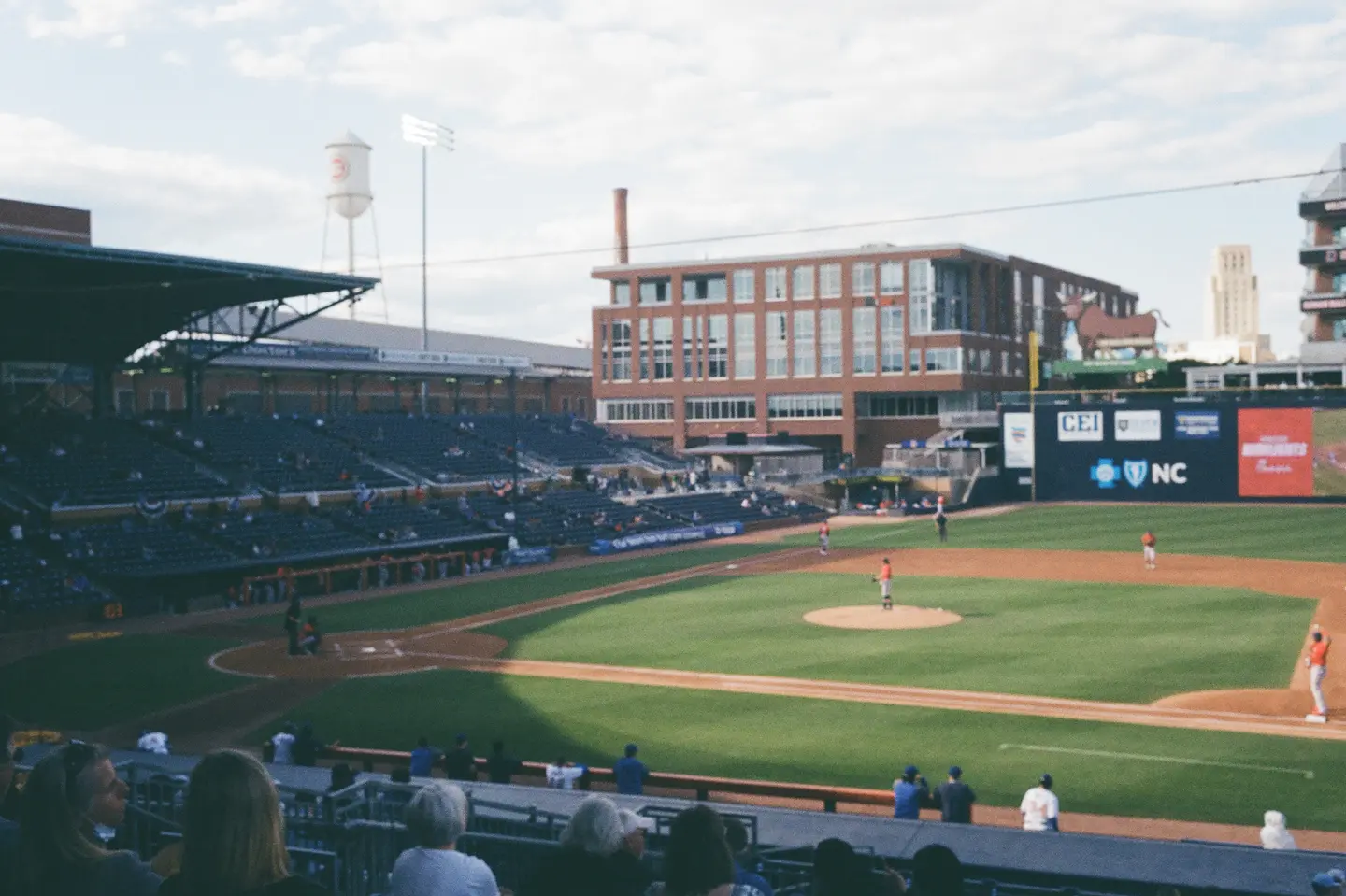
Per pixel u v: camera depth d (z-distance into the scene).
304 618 48.84
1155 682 31.58
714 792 22.16
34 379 64.81
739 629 42.03
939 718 28.27
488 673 35.62
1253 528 75.50
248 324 88.44
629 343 123.56
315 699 32.81
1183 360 135.62
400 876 5.95
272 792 4.28
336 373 87.19
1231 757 24.48
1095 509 93.81
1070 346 124.25
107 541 55.09
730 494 95.25
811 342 114.88
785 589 53.06
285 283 58.44
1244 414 95.38
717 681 33.25
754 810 16.45
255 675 36.56
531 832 13.92
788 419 116.19
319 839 11.41
